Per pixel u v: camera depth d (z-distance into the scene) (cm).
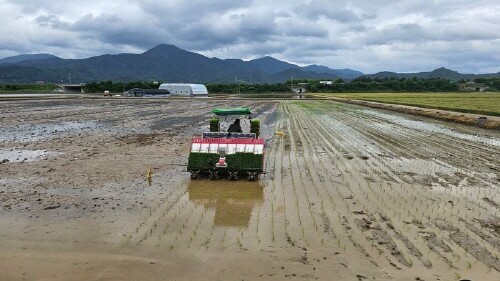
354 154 2012
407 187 1361
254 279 702
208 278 704
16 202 1140
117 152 2000
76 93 11138
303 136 2703
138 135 2681
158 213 1057
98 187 1314
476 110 4272
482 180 1483
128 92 9612
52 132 2775
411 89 13812
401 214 1069
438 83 14038
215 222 991
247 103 6975
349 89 13938
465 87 14400
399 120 4000
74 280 693
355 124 3575
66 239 874
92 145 2219
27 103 5850
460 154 2055
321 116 4431
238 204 1145
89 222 982
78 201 1157
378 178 1491
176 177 1473
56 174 1492
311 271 733
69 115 4119
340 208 1115
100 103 6366
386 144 2381
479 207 1145
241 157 1423
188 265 753
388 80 15550
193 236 896
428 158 1930
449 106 5266
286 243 860
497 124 3209
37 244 847
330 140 2525
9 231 918
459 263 773
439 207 1137
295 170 1614
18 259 776
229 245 846
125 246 839
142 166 1664
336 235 911
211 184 1371
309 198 1210
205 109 5278
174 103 6700
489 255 812
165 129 3045
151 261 768
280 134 2706
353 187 1352
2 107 4984
